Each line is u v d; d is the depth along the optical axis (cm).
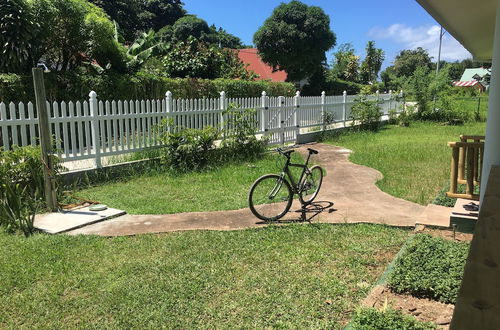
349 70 4834
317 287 369
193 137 907
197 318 321
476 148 536
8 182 532
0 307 337
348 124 1773
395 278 353
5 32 975
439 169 923
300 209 615
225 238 494
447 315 304
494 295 129
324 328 305
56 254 442
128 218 579
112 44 1267
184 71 1892
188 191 732
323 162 1025
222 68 2053
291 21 3325
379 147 1261
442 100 2150
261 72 4272
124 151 859
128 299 348
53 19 1095
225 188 751
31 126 702
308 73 3509
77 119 765
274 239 491
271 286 372
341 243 477
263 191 680
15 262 421
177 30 4403
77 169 779
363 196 702
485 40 744
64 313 329
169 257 438
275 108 1281
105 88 1183
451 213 510
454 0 410
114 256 440
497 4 420
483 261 152
